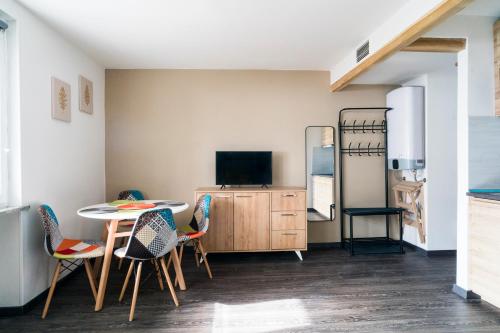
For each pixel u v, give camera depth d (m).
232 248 3.70
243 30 2.98
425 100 3.92
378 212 3.97
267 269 3.41
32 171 2.57
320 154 4.31
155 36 3.10
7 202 2.39
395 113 4.15
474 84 2.64
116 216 2.47
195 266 3.52
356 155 4.38
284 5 2.51
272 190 3.74
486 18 2.66
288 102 4.28
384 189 4.41
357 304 2.54
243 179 4.04
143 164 4.14
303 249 3.75
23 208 2.40
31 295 2.52
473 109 2.64
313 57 3.77
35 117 2.62
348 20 2.77
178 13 2.63
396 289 2.84
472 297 2.63
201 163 4.20
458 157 2.75
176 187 4.18
